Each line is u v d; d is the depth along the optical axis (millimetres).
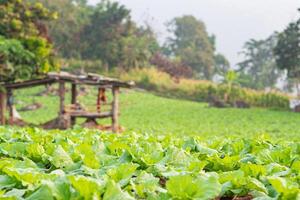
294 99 60469
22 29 30672
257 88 94938
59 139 6039
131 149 4707
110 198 2609
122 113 44938
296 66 62094
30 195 2717
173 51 109062
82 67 67812
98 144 5180
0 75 29203
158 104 54312
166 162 4320
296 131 30844
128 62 70875
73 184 2693
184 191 2895
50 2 73562
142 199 3006
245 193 3225
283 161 4898
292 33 60625
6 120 28500
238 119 41188
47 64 30297
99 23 73125
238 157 4383
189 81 68812
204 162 3863
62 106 24812
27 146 5051
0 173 3639
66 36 73438
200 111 48219
